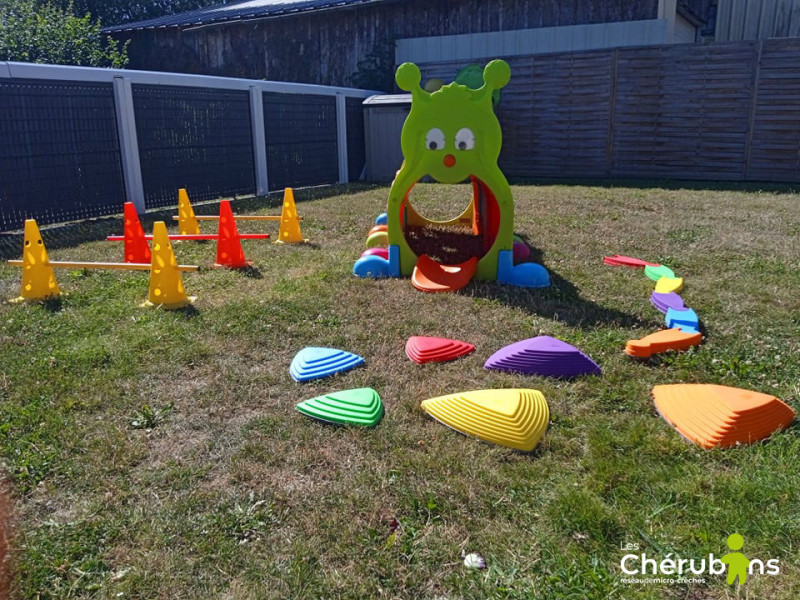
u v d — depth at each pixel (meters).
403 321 4.05
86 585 1.91
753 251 5.88
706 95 11.09
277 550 2.04
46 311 4.31
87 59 13.85
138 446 2.62
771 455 2.49
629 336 3.77
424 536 2.09
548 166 12.70
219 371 3.34
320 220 7.93
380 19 14.45
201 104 9.51
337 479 2.39
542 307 4.31
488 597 1.84
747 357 3.46
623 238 6.52
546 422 2.74
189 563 1.99
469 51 13.83
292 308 4.28
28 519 2.19
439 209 8.59
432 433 2.70
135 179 8.56
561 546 2.03
